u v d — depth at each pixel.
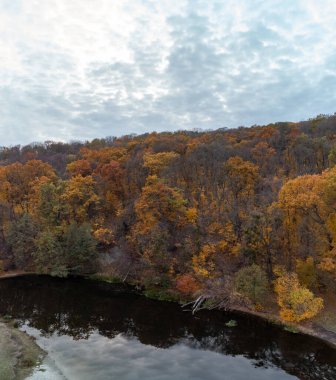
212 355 33.91
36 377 28.98
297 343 36.19
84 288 55.28
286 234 46.62
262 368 31.47
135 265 56.81
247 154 81.44
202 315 43.94
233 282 45.47
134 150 96.62
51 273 60.31
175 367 31.58
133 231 57.25
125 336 38.12
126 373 30.38
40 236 62.19
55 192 67.50
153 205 54.94
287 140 90.94
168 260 51.84
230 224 51.19
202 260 48.38
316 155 73.25
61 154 122.12
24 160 110.31
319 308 40.16
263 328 39.81
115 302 49.03
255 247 46.28
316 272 42.59
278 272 44.31
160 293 50.78
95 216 67.94
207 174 68.94
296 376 30.05
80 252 60.06
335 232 42.03
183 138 106.75
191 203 60.09
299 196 42.03
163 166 72.00
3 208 69.19
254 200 57.47
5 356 31.98
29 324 41.12
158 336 38.19
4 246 65.06
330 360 32.72
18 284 57.25
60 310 46.03
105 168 77.19
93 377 29.50
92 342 36.47
